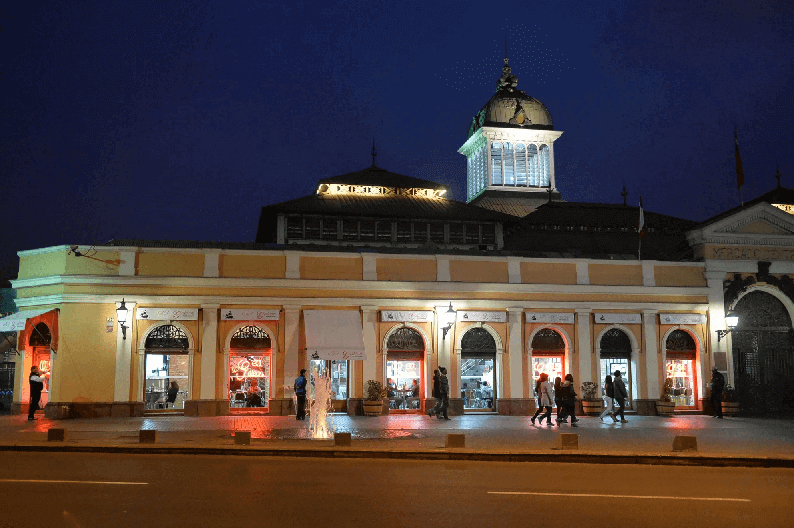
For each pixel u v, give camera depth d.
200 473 14.20
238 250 32.84
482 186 60.62
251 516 10.07
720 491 12.95
